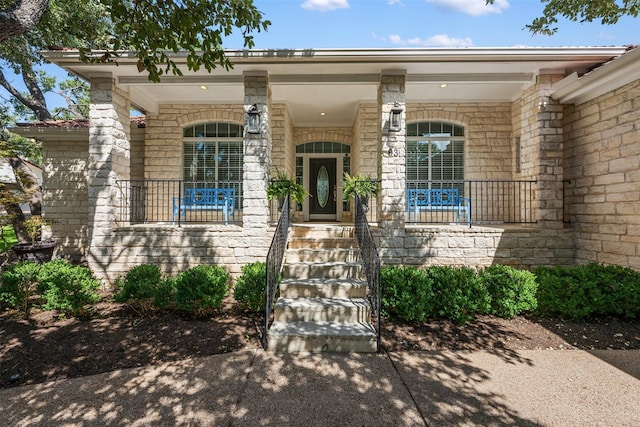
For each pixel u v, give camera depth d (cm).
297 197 679
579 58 601
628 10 585
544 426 251
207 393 296
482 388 304
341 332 386
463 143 916
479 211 878
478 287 463
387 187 658
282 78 685
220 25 397
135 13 370
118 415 266
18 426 253
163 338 409
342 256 573
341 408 275
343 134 1045
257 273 493
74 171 891
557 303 463
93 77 670
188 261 661
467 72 674
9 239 1279
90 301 481
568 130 668
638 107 515
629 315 455
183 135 933
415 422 257
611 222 566
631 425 252
